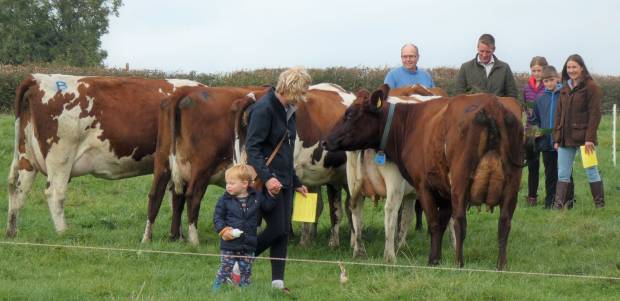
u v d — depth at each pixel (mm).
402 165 10219
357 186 10867
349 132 10305
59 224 11805
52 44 60719
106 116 11953
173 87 12508
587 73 13289
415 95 11758
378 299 8047
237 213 8180
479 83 13141
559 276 9188
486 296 8047
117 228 12859
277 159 8195
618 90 34094
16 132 11695
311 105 11719
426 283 8281
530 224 13039
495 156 8883
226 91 11398
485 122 8852
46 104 11633
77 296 8133
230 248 8227
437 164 9391
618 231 12016
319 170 11664
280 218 8234
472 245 11648
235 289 8109
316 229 12500
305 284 8969
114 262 9906
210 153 11188
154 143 12242
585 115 13312
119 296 8203
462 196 8992
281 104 8172
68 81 11852
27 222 12859
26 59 59062
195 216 11266
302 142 11461
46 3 59844
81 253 10188
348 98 12297
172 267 9703
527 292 8180
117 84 12141
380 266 9695
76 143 11859
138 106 12156
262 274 9492
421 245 12070
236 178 8164
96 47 62531
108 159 12125
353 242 11688
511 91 13133
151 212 11461
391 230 10547
